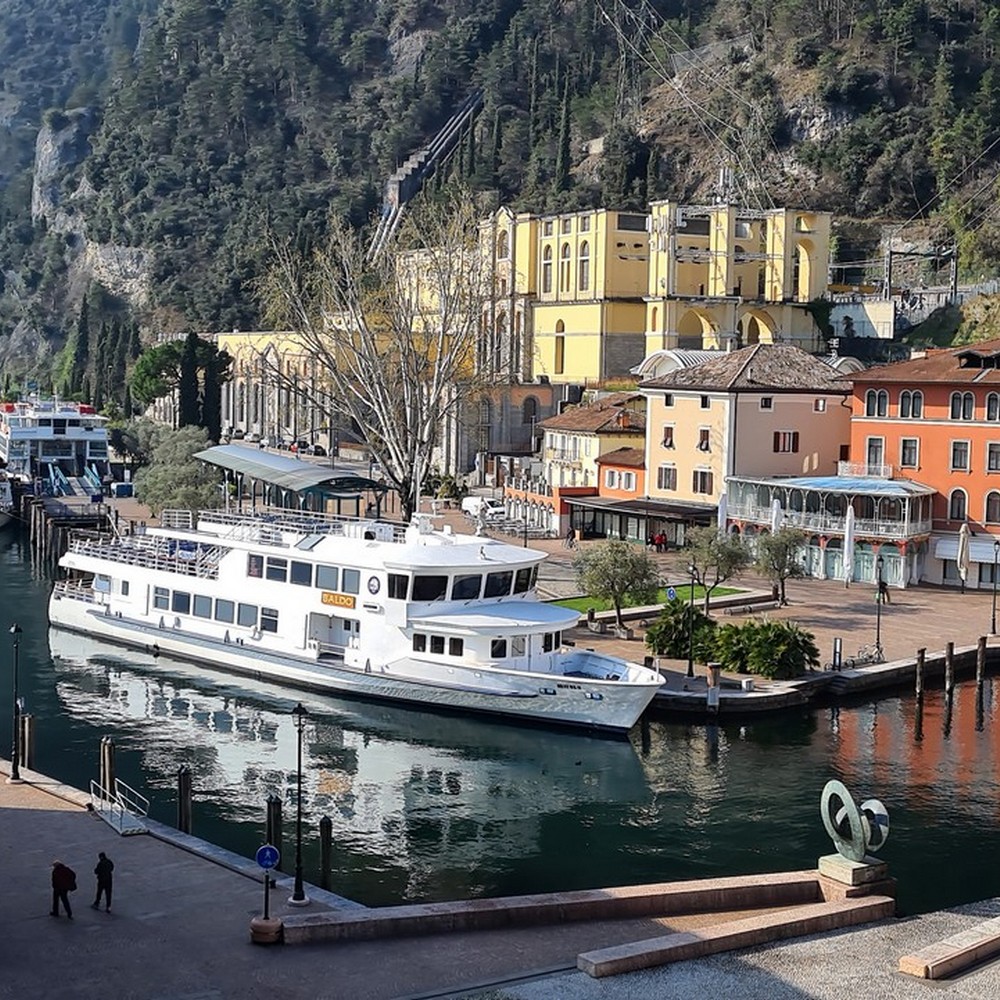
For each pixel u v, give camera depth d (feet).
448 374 375.86
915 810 188.14
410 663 236.43
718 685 229.25
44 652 279.69
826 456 378.12
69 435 531.09
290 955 130.62
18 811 173.78
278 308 466.29
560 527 401.70
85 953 130.31
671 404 382.83
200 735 224.12
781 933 137.28
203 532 279.28
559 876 167.73
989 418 326.03
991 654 262.67
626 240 534.78
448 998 120.26
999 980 125.80
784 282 532.73
